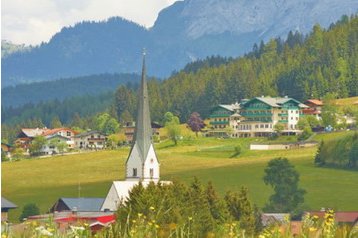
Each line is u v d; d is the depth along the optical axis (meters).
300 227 24.02
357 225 24.38
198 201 94.75
